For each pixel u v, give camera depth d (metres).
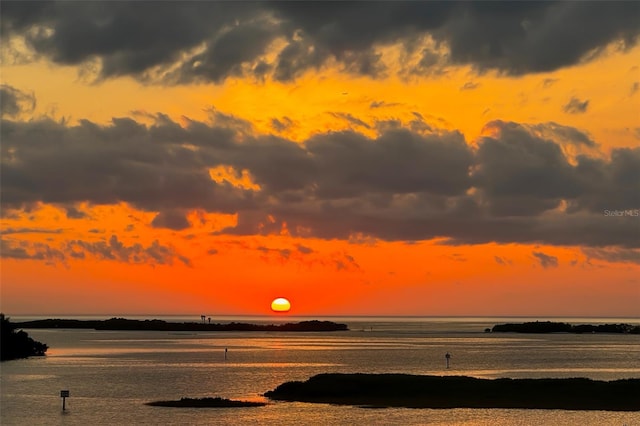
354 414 93.00
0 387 128.75
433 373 157.00
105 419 90.94
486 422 87.44
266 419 90.00
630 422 87.50
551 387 105.88
